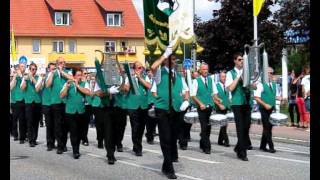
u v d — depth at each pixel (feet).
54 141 47.55
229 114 43.19
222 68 80.79
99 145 47.55
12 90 54.65
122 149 44.83
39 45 207.10
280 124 40.75
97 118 42.50
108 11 213.66
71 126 40.52
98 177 31.45
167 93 30.94
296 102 61.93
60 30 209.26
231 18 78.33
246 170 33.40
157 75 31.32
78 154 40.78
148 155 42.01
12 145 51.24
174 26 33.06
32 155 43.01
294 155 41.06
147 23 33.60
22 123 52.54
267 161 37.60
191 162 37.22
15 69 53.26
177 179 30.32
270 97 42.29
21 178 31.45
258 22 78.95
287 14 94.89
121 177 31.30
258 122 43.27
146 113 43.29
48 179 31.04
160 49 32.96
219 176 31.12
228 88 37.78
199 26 81.15
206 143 42.24
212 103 42.73
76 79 40.50
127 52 46.68
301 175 31.32
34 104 50.06
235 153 42.39
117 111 37.42
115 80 36.68
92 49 212.64
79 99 40.55
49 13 211.00
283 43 80.84
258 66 41.06
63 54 207.51
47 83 44.88
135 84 41.37
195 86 41.98
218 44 80.38
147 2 33.55
